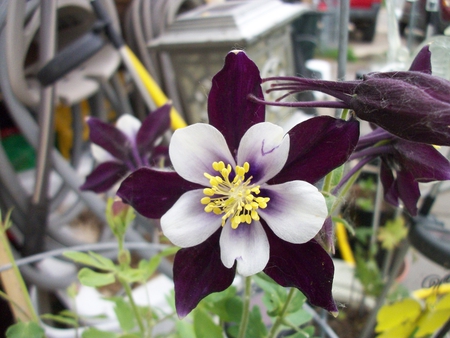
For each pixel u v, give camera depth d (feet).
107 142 0.55
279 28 1.18
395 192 0.39
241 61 0.30
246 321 0.43
